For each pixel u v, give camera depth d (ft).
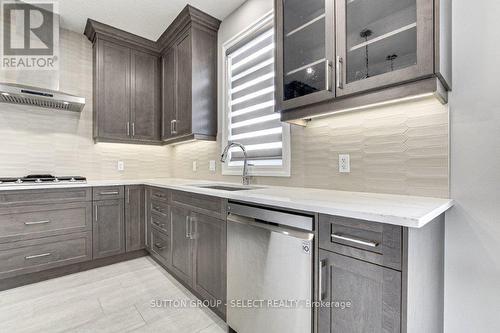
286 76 5.27
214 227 5.66
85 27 9.36
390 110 4.71
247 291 4.70
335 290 3.39
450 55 3.92
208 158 9.47
